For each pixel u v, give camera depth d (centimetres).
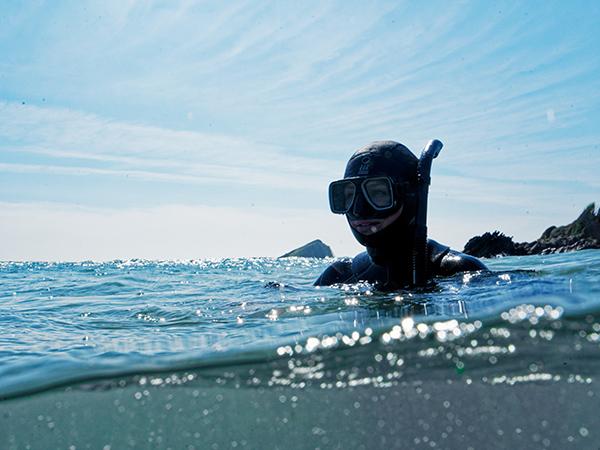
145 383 229
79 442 183
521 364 204
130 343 280
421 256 346
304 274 805
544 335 212
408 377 212
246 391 216
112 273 1084
